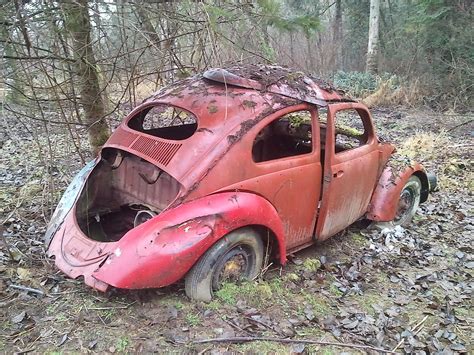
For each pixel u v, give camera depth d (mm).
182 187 3393
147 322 3264
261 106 3764
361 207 4906
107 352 2992
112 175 4223
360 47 23422
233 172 3525
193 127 4812
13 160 7250
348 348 3254
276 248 3924
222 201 3414
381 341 3383
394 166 5230
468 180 7523
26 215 5105
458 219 5957
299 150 4914
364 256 4703
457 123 12375
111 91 6281
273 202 3812
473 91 14852
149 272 3166
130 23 4707
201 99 3801
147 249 3186
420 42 16922
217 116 3641
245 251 3693
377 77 16922
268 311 3562
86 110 5617
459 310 3928
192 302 3457
